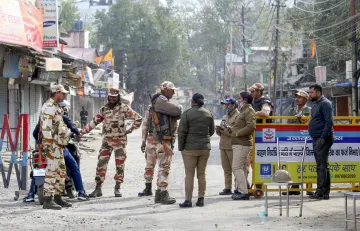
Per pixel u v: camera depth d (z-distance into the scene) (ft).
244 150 72.59
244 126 72.02
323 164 70.90
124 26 490.90
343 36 238.89
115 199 75.97
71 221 58.39
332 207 65.21
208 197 76.84
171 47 493.36
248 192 75.66
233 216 60.34
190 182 67.82
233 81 552.41
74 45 400.47
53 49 167.63
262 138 75.36
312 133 71.20
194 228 53.93
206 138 67.82
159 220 58.90
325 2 249.75
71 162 74.64
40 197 70.79
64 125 68.23
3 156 120.06
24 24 127.75
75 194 77.51
